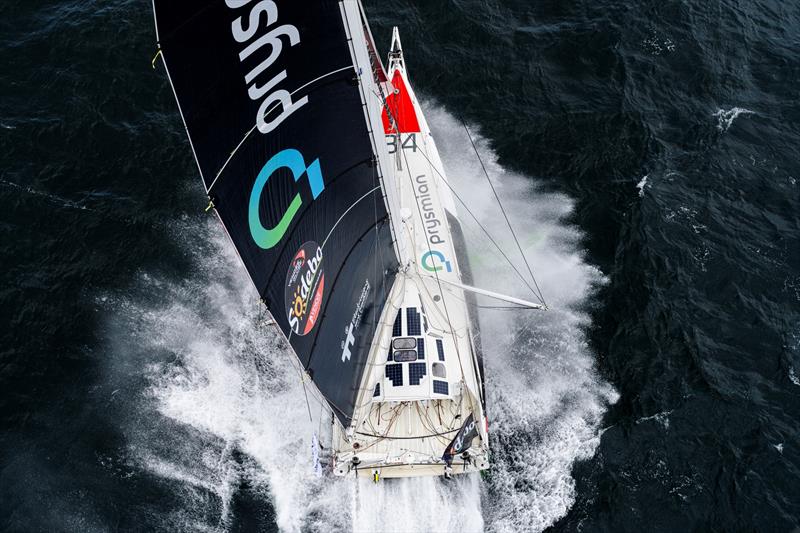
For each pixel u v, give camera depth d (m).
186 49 13.77
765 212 26.73
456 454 19.42
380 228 18.73
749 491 20.62
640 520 20.14
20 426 21.72
